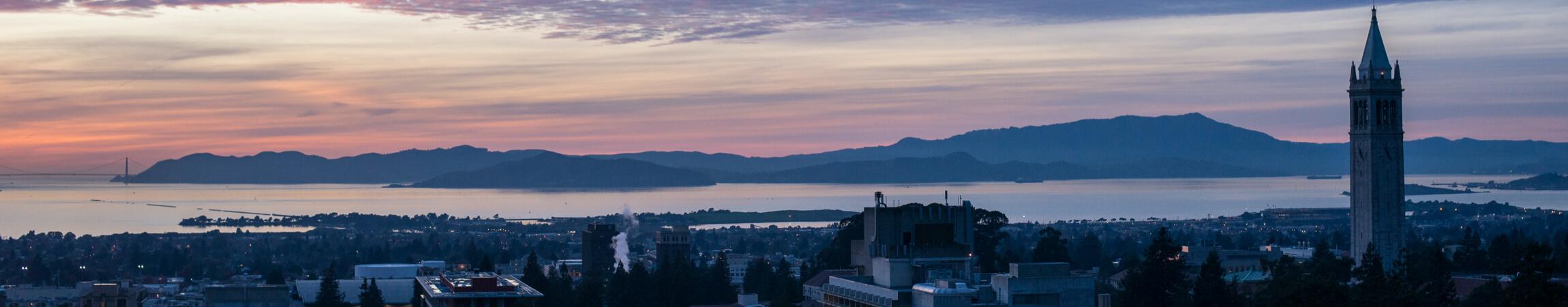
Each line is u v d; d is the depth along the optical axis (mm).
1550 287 177375
